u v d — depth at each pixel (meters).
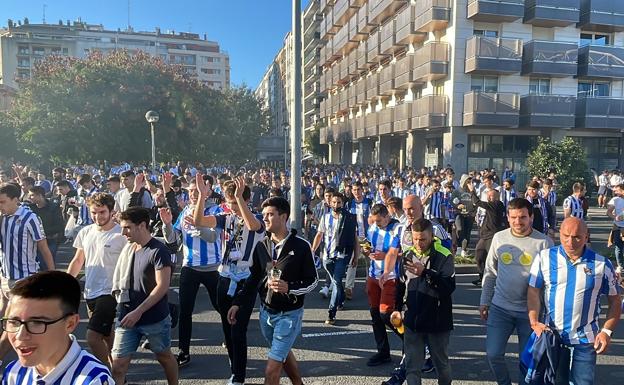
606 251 11.14
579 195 9.76
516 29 26.09
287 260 3.95
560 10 25.11
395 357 5.39
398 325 4.04
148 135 29.89
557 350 3.50
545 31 26.55
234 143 47.09
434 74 26.39
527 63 25.41
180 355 5.13
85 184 10.95
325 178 19.03
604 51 25.89
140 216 3.87
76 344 1.97
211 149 35.47
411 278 4.00
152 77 30.12
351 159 49.50
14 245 4.98
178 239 5.44
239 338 4.38
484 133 27.00
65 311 1.87
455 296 8.01
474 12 24.61
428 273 3.85
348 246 6.83
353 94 41.62
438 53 26.16
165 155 32.00
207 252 5.22
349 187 12.20
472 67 24.73
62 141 27.03
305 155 71.50
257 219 4.94
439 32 27.69
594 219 18.81
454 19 25.48
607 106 25.62
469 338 6.02
